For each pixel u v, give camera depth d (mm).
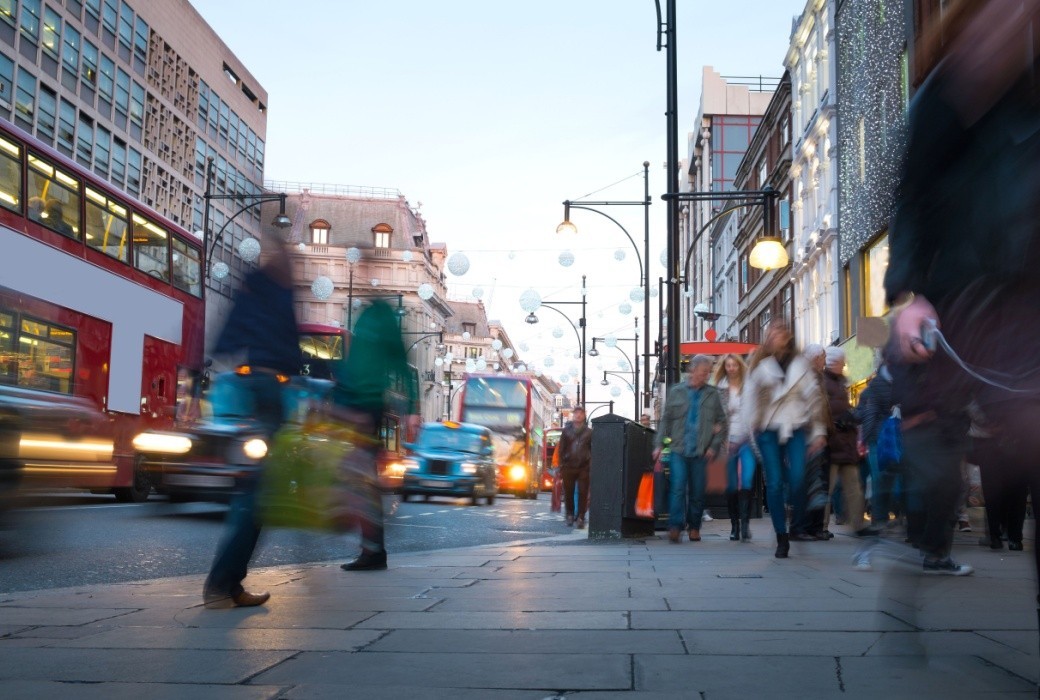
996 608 4953
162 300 18500
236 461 5363
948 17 3002
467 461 25312
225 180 65125
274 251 5473
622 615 4910
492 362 131125
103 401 16078
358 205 85438
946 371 3197
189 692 3217
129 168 52031
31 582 7480
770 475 8680
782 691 3170
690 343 25750
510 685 3299
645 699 3078
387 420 6812
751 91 67375
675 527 11086
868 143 27797
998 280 2975
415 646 4062
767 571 7328
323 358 6227
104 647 4086
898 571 3729
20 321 13617
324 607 5297
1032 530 2984
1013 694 3102
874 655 3779
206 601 5281
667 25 17047
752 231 48938
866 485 13141
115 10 50188
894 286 3232
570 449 16375
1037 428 2877
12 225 13555
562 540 11859
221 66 64375
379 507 7234
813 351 10945
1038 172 2812
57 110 45125
